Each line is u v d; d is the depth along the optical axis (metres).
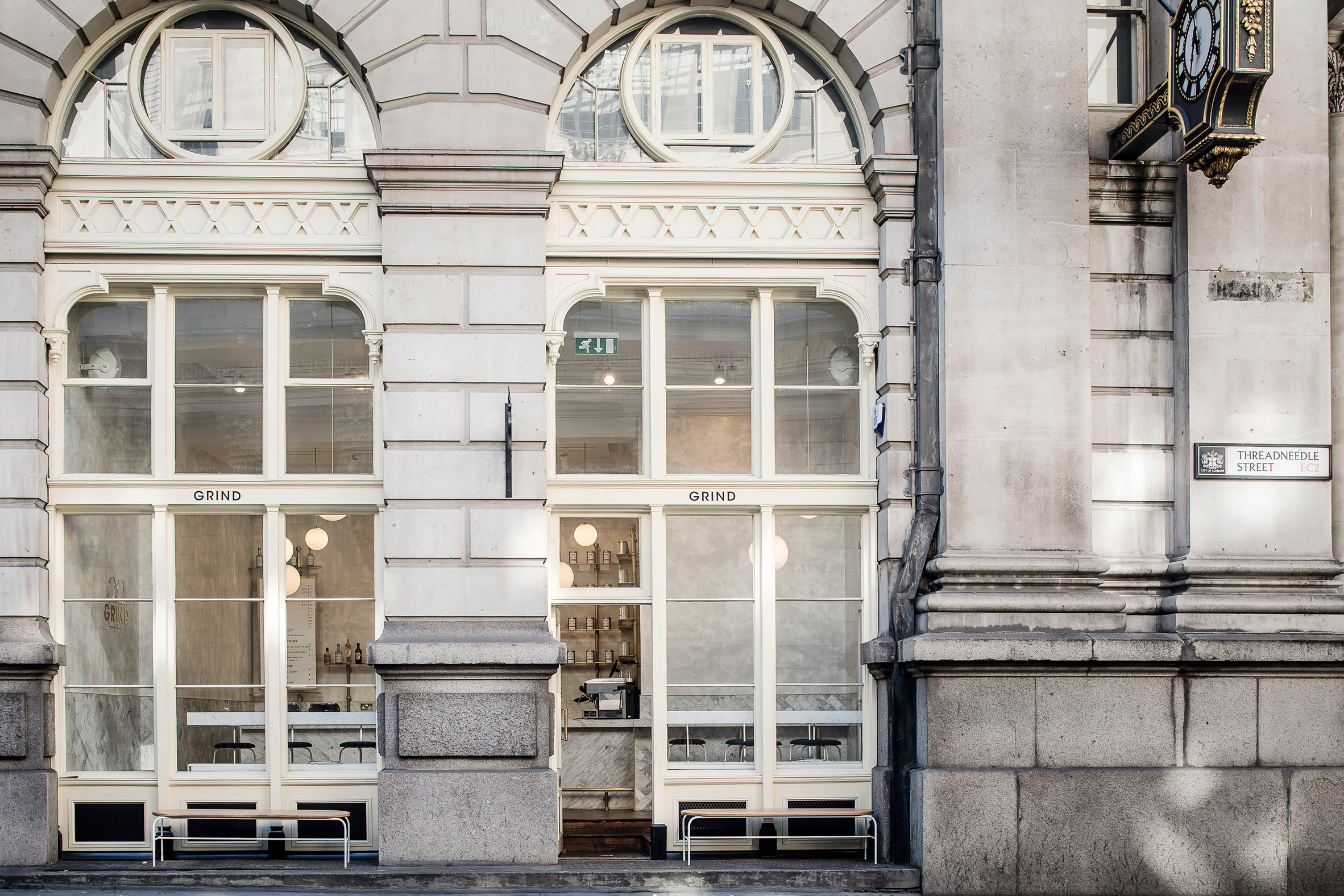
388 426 10.27
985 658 9.85
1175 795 9.92
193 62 10.92
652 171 10.86
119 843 10.38
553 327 10.71
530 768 10.05
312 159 10.88
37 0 10.42
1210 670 10.09
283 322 10.84
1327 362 10.68
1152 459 10.83
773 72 11.29
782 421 11.10
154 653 10.50
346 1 10.55
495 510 10.27
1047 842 9.84
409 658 9.88
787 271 10.91
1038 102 10.70
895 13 10.91
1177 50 9.63
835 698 10.91
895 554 10.59
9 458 10.16
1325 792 10.01
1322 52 10.92
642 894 9.50
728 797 10.71
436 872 9.58
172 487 10.54
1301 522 10.56
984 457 10.41
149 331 10.77
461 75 10.53
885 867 9.92
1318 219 10.79
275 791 10.40
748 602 10.96
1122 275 10.91
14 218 10.30
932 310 10.68
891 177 10.75
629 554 10.90
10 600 10.11
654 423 10.90
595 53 11.11
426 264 10.38
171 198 10.59
